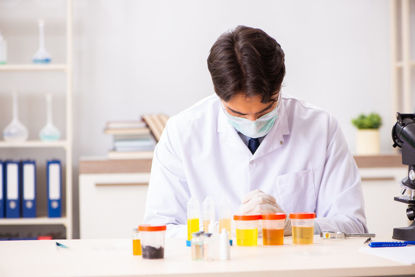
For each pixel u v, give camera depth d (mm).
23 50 3482
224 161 1891
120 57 3502
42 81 3492
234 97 1529
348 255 1291
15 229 3430
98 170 3059
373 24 3602
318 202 1884
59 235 3375
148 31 3514
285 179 1870
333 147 1900
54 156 3500
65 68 3209
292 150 1893
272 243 1461
